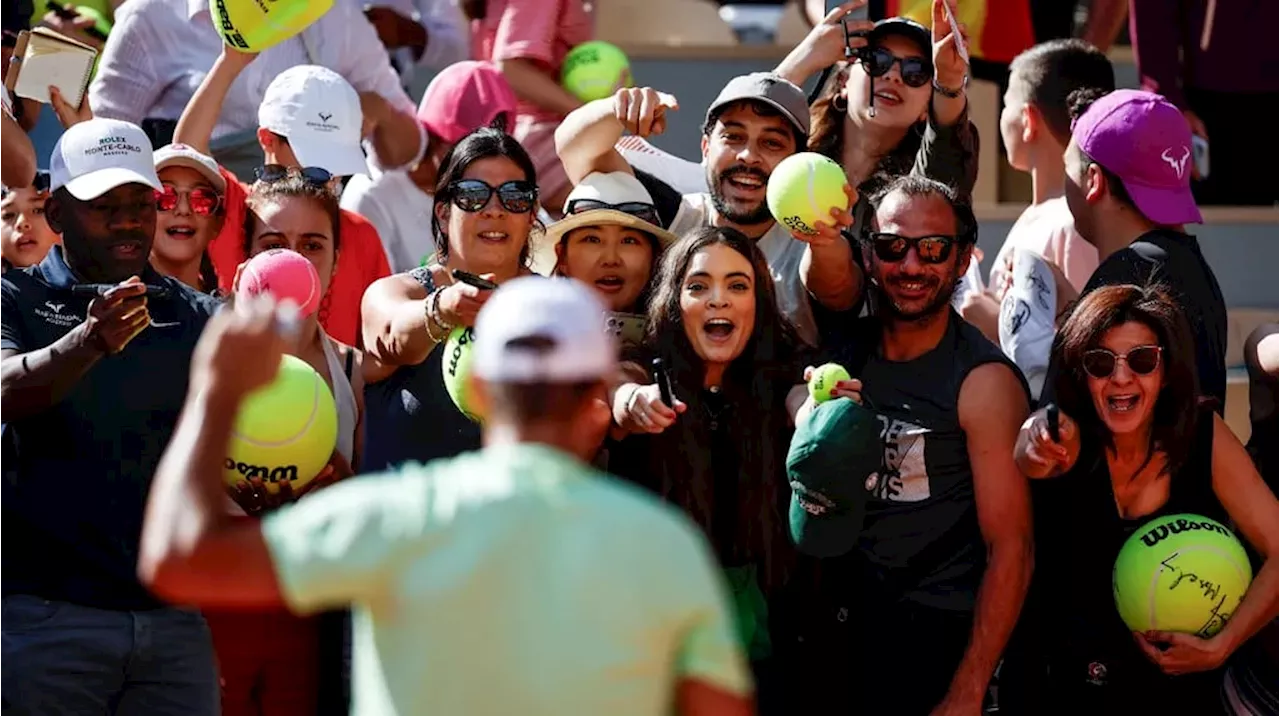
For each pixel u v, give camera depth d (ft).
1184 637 33.01
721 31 63.98
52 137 50.11
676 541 21.38
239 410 21.44
